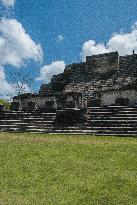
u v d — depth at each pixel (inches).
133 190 358.6
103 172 419.5
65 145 587.8
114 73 1348.4
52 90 1473.9
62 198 341.7
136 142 616.7
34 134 782.5
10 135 754.2
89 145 583.8
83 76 1411.2
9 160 482.9
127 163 456.4
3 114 952.9
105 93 1102.4
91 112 863.7
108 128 771.4
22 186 378.3
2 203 330.0
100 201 332.8
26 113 930.7
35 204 327.0
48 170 432.5
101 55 1403.8
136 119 794.2
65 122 837.8
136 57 1370.6
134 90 1045.8
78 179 396.2
